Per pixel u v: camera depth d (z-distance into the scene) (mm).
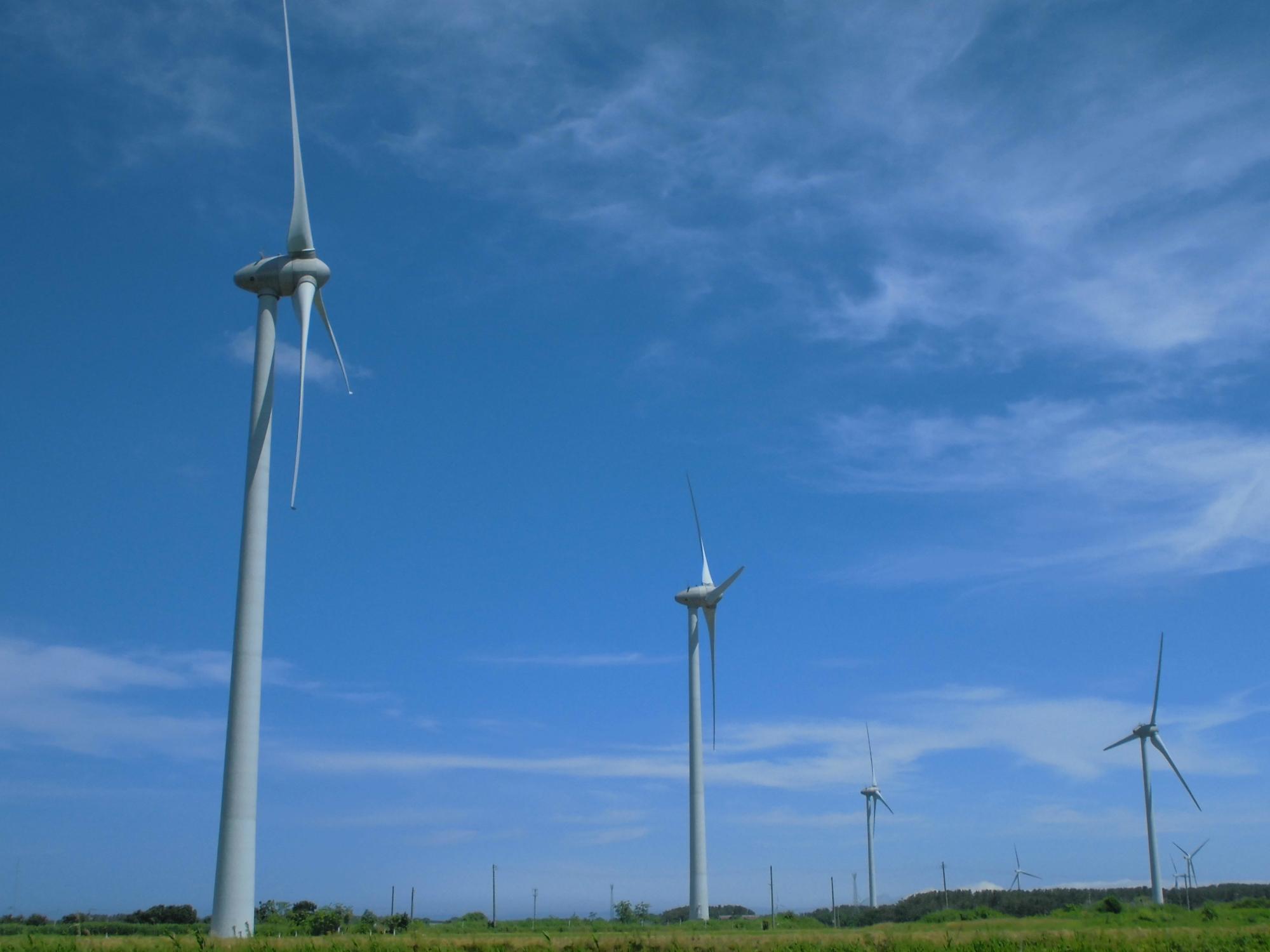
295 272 53562
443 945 40375
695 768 88000
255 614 47188
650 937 43781
